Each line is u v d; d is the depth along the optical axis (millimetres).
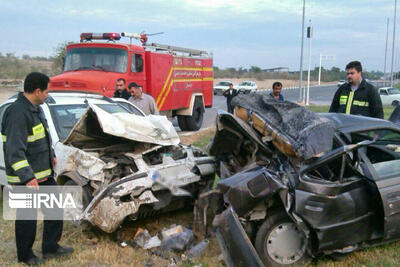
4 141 4047
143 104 8109
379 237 4266
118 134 4934
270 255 4062
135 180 4621
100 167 4820
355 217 4078
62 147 5203
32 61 61000
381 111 5711
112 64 10789
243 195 3885
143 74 11352
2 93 26578
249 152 4977
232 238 3855
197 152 5801
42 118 4102
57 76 10812
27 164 3814
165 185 4781
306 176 4043
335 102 6180
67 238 4840
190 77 14031
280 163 4266
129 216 4715
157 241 4664
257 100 4746
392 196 4117
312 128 3959
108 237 4871
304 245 4141
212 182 5488
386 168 4273
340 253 4238
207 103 15539
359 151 4246
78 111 6133
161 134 5395
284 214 4031
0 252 4543
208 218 5359
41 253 4512
